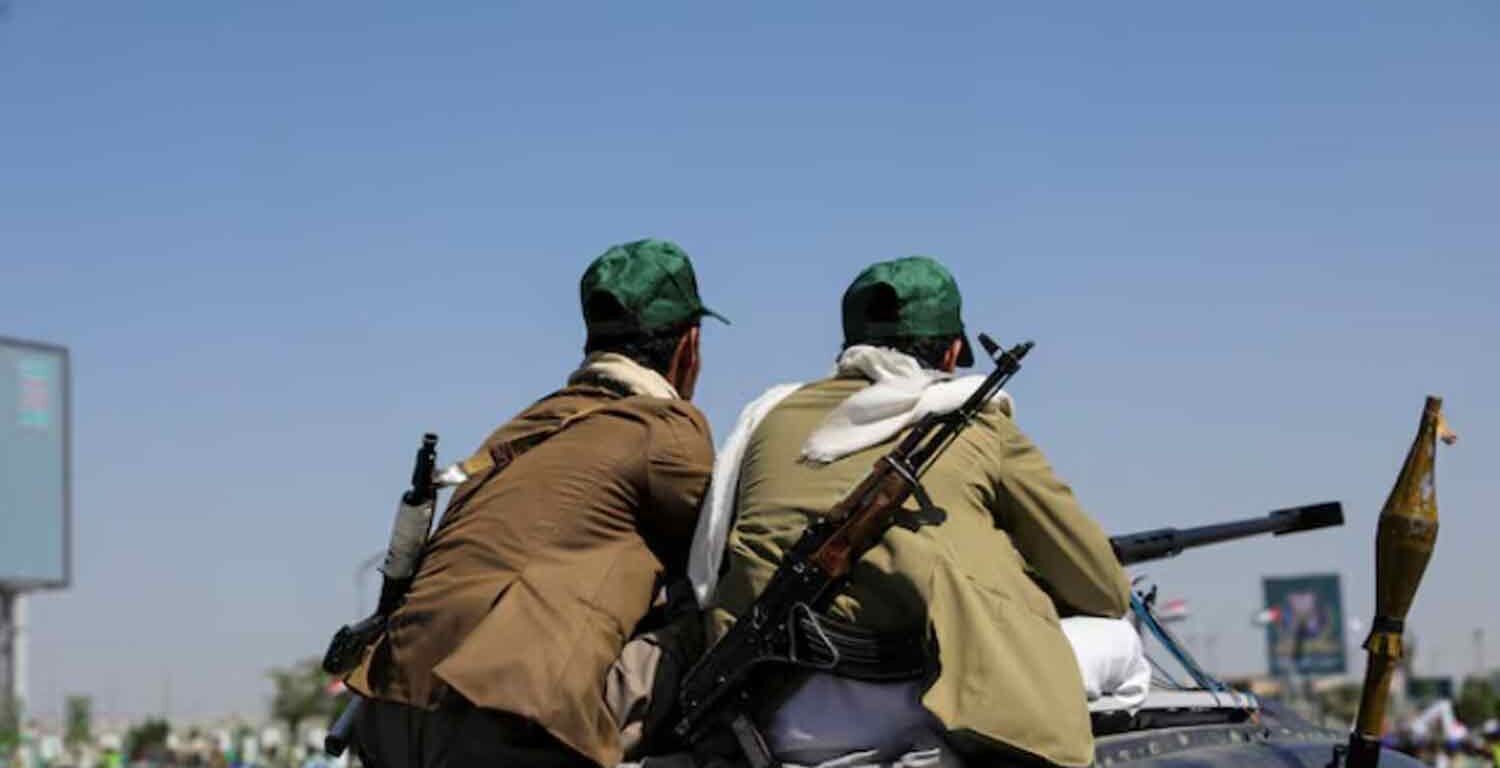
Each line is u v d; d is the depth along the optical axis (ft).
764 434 13.12
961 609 11.91
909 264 13.47
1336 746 12.84
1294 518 15.87
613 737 12.60
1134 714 12.85
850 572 12.28
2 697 192.85
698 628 13.20
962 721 11.61
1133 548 15.33
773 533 12.64
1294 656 189.37
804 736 12.30
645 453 13.34
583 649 12.62
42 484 190.80
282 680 231.91
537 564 12.95
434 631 12.93
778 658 12.26
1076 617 13.15
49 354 192.75
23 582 187.32
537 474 13.30
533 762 12.63
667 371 14.38
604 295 14.28
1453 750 103.65
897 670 12.26
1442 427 12.16
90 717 249.96
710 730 12.62
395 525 13.39
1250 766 12.48
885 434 12.66
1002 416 12.99
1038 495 12.78
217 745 149.18
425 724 13.01
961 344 13.58
